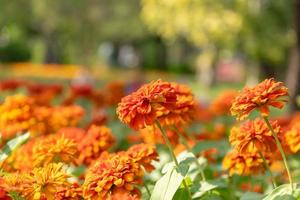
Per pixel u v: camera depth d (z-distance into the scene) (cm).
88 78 784
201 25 472
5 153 112
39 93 223
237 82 1059
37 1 813
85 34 883
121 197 81
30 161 114
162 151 144
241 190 126
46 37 1016
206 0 456
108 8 878
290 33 428
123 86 231
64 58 1082
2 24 855
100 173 91
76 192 91
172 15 504
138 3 910
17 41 1162
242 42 478
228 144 137
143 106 86
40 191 88
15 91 256
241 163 106
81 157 115
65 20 845
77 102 236
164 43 1284
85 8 846
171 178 89
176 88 110
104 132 117
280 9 422
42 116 145
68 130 127
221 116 218
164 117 99
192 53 1305
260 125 95
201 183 105
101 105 229
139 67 1316
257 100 84
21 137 113
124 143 184
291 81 326
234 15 437
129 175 89
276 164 137
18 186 88
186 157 92
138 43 1293
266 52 444
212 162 133
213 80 862
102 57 1330
